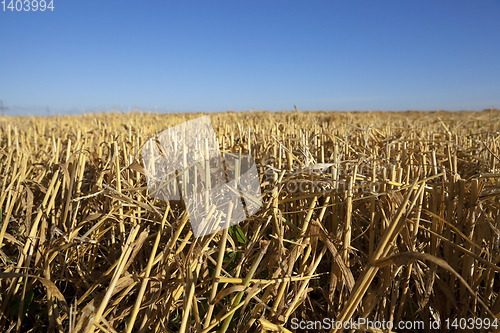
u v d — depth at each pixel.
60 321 1.32
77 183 1.87
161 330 1.35
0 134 5.29
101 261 1.83
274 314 1.32
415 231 1.42
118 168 1.70
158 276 1.40
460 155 2.68
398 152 2.11
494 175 1.42
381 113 18.64
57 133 5.47
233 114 12.57
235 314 1.54
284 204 1.83
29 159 2.92
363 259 1.62
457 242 1.46
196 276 1.29
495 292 1.68
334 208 1.53
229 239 1.54
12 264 1.69
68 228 1.65
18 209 1.98
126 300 1.46
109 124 6.70
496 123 6.10
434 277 1.42
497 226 1.45
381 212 1.53
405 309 1.56
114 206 1.67
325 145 3.21
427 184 1.69
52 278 1.62
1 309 1.48
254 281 1.22
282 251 1.44
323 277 1.71
